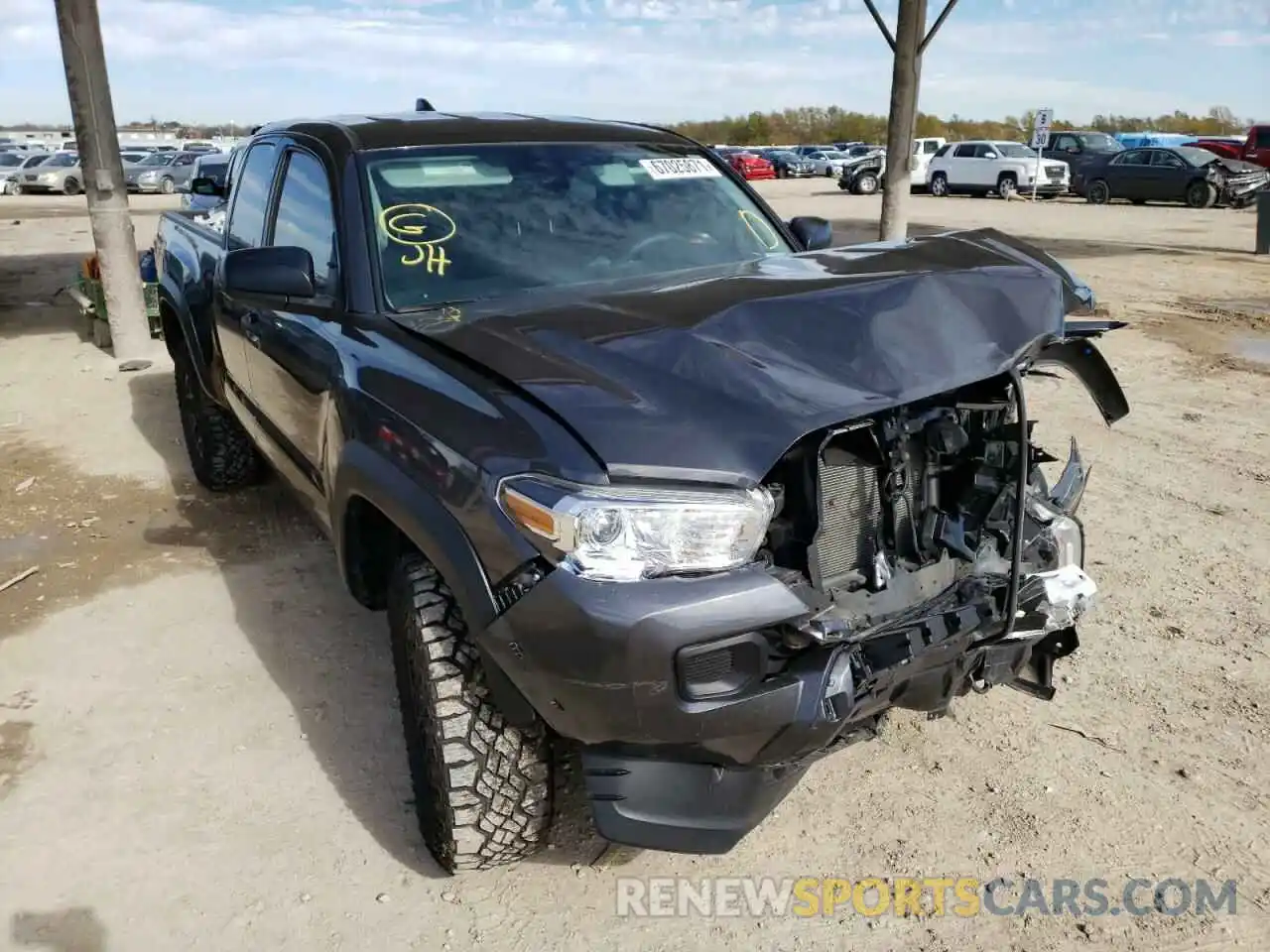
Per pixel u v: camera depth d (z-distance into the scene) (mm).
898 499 2629
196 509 5492
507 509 2270
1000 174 29062
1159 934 2617
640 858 2924
